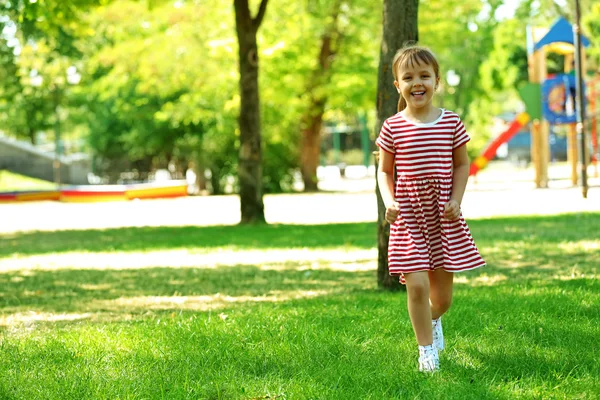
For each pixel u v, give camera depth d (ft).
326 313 20.94
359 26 102.01
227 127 116.47
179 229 61.36
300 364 15.17
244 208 64.54
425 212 14.53
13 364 16.19
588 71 125.70
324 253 41.47
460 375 14.10
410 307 14.49
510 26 143.43
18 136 176.14
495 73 142.92
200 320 20.13
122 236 57.72
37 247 51.39
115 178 153.69
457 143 14.65
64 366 15.79
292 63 105.19
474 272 31.40
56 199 124.57
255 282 31.78
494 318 18.99
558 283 25.03
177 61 82.23
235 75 85.61
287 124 117.70
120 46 81.76
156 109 126.72
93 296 29.17
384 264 27.81
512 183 114.73
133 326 20.01
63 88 129.90
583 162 73.77
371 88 106.42
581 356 15.07
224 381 14.19
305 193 118.32
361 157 221.46
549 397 12.59
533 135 100.68
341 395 12.96
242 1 62.54
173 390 13.57
